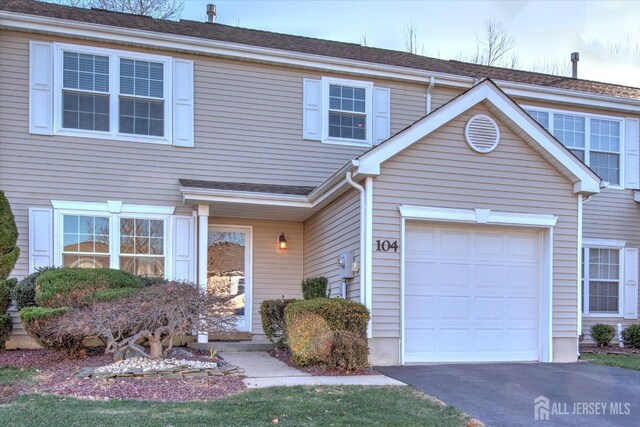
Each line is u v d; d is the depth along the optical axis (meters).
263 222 11.50
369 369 7.68
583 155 13.13
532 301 9.42
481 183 9.03
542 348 9.21
